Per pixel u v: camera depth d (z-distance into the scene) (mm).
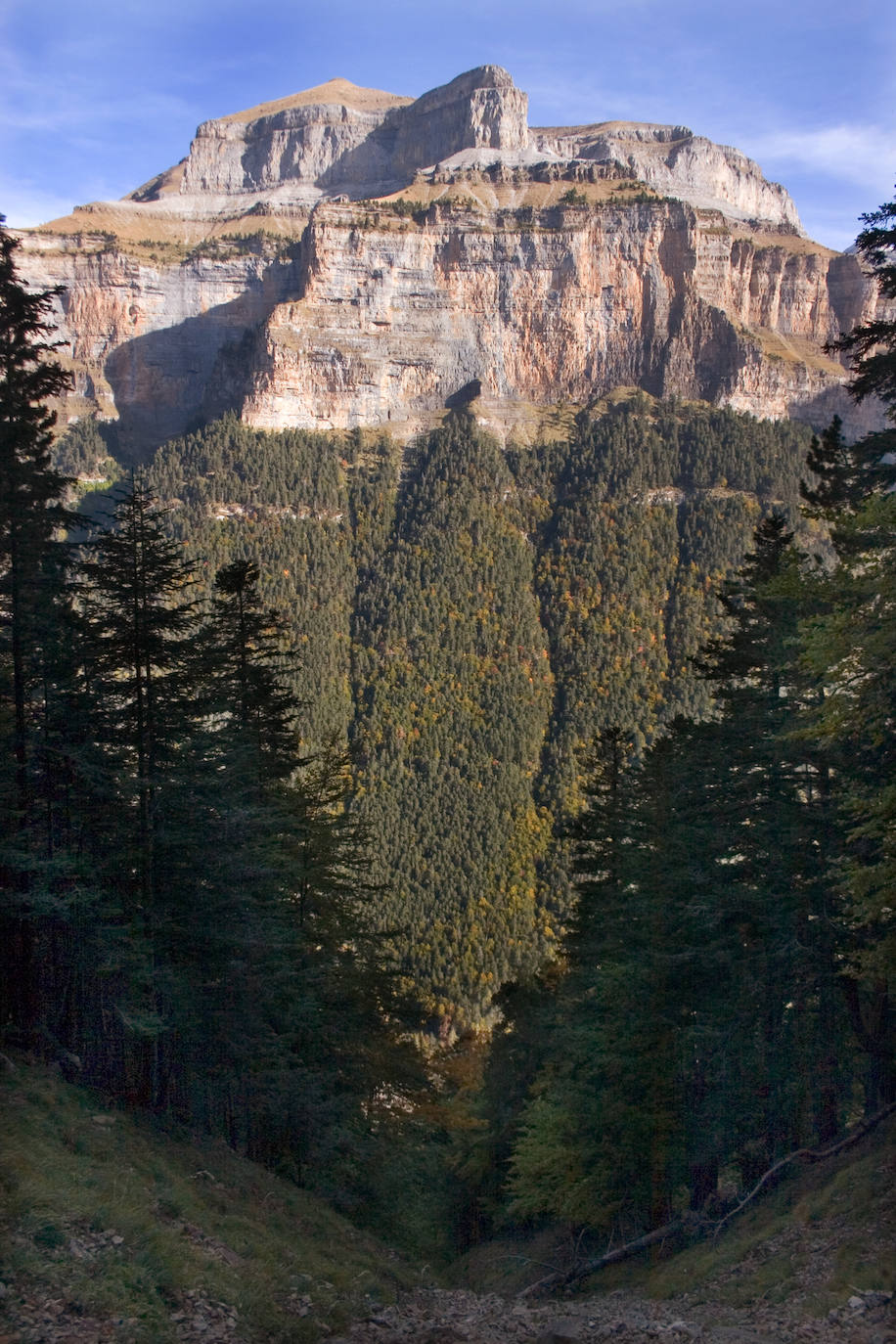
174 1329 13812
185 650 26641
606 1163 31188
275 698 34938
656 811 33500
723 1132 29328
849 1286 17703
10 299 25547
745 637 30078
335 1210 31609
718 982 30375
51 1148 18547
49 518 25281
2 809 23047
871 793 23469
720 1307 20703
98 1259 14578
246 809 27672
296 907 36344
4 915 23547
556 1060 41375
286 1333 15508
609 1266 30531
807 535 186375
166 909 26094
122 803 25875
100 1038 25891
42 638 24922
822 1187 24297
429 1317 20125
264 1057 30109
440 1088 59281
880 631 18734
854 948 25750
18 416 25188
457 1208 48625
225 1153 27094
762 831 27984
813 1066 27984
